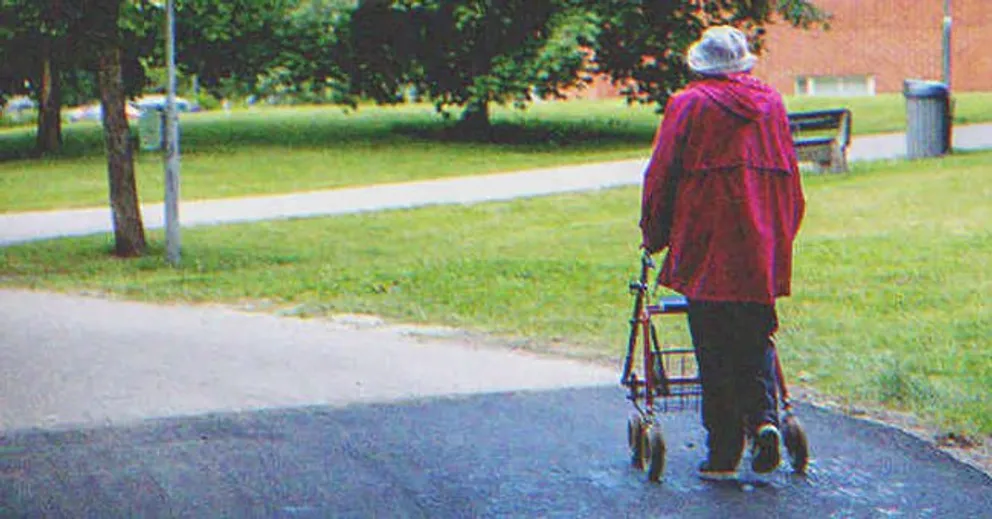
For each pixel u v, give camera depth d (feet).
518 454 33.78
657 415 37.58
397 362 46.55
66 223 100.58
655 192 30.17
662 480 31.24
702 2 165.17
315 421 37.58
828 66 264.72
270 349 49.47
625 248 76.95
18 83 167.43
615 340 50.57
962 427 36.24
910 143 112.16
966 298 55.57
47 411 38.96
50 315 58.95
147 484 31.17
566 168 125.18
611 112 199.62
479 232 88.22
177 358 47.60
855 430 35.99
